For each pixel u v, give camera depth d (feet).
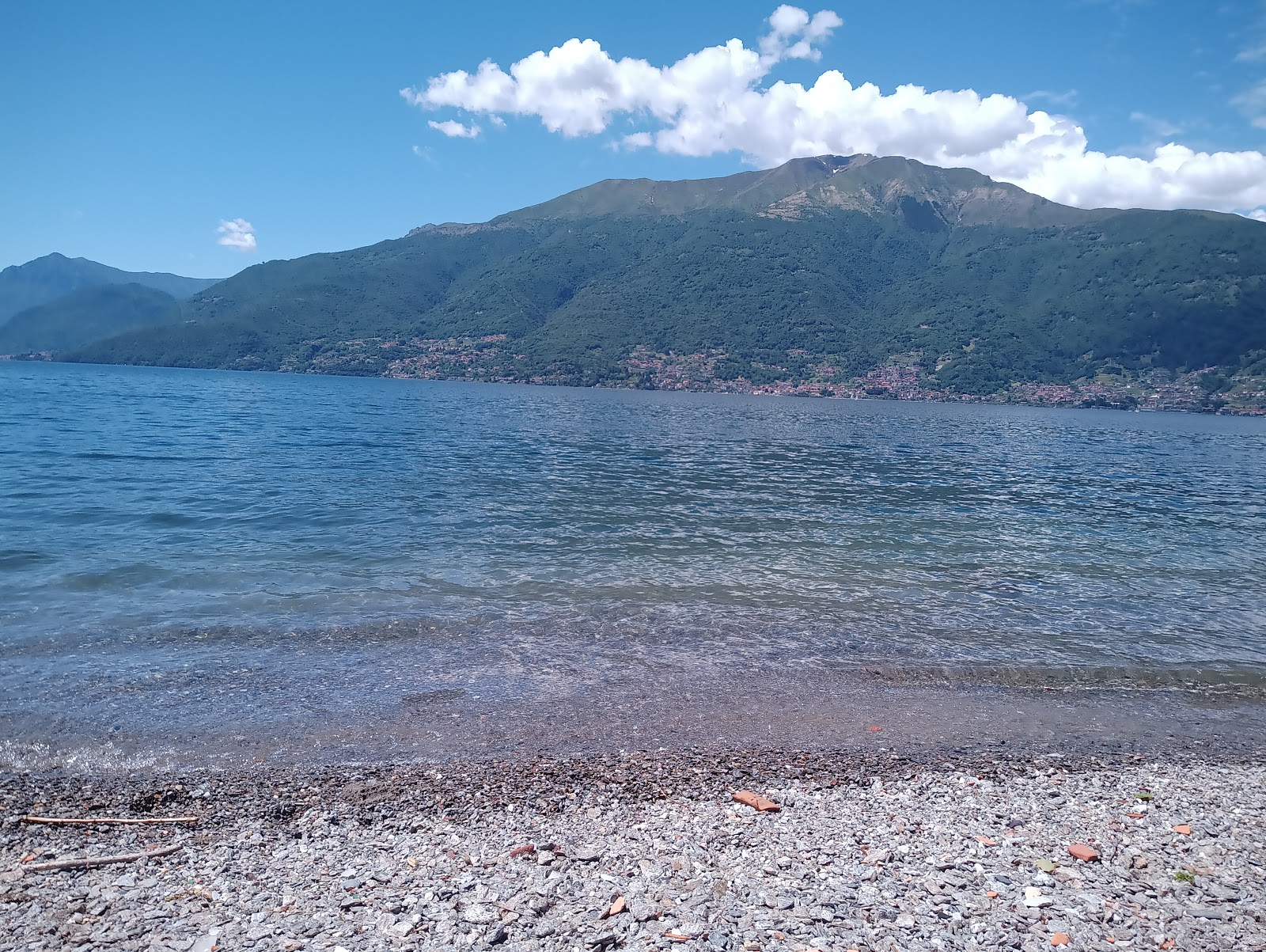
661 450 183.73
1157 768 35.83
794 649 50.37
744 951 21.35
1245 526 104.73
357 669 44.39
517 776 32.91
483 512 93.50
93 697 39.01
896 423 360.69
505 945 21.35
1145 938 22.63
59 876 24.38
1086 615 59.67
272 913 22.68
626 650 49.11
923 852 27.45
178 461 127.03
